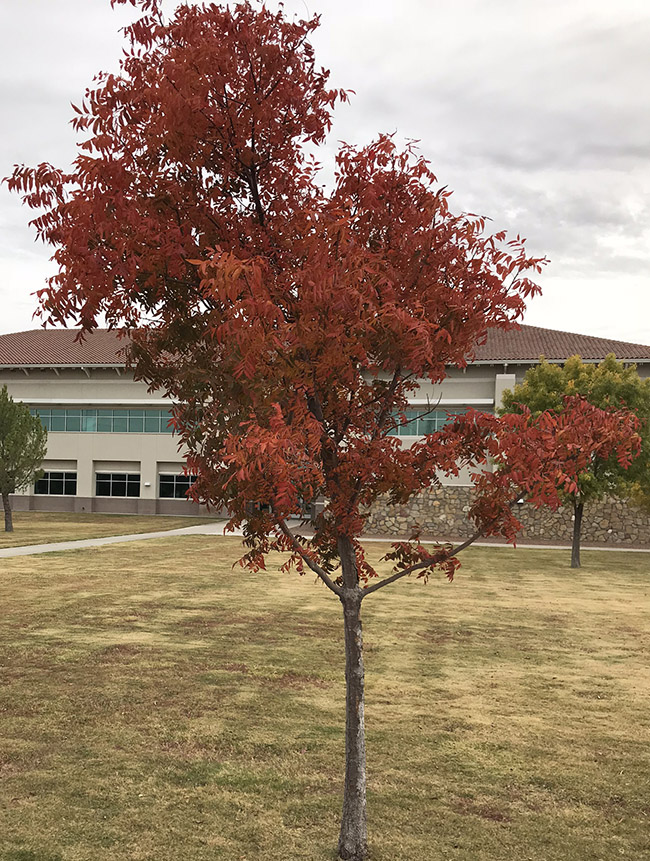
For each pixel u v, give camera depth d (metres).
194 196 4.89
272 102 4.84
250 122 4.80
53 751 6.44
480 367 35.03
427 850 4.86
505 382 34.06
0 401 31.23
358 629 4.96
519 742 6.93
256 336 4.09
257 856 4.74
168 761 6.27
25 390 44.88
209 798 5.59
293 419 4.39
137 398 43.44
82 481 44.34
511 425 4.79
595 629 12.52
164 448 43.38
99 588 15.71
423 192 4.98
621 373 23.38
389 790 5.83
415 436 34.97
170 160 4.82
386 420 5.10
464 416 4.96
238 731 6.99
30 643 10.45
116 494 44.16
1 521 37.19
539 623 12.96
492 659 10.18
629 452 4.86
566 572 20.89
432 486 5.23
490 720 7.55
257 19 4.73
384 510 32.97
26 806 5.39
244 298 4.36
